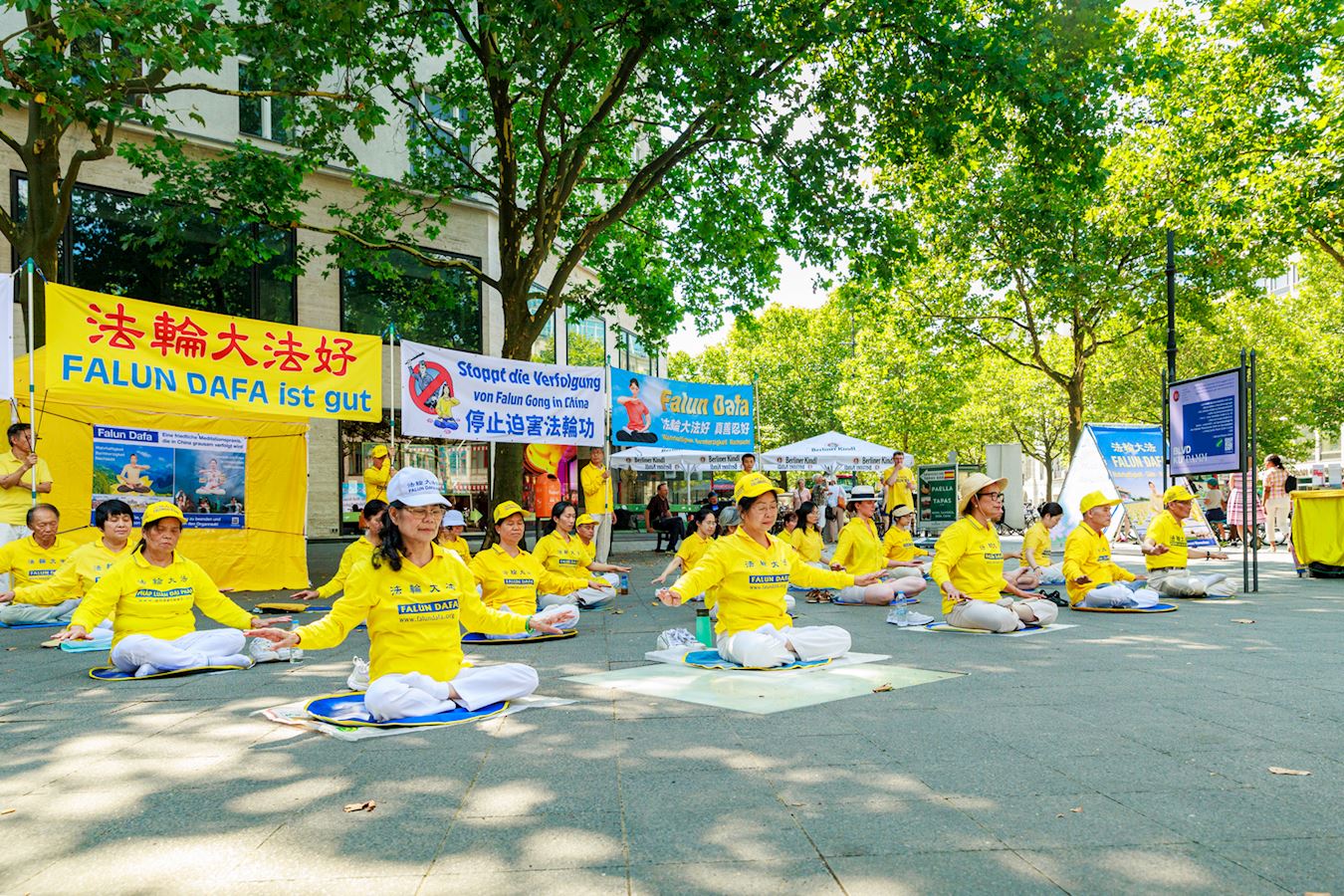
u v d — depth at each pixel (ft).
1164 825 9.73
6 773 12.49
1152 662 20.59
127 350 29.66
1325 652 21.81
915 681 18.37
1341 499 42.01
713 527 33.47
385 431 66.59
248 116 59.93
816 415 145.48
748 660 19.98
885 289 47.26
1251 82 52.44
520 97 44.34
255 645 22.50
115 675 20.57
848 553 35.78
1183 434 40.37
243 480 37.55
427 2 41.63
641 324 56.29
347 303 64.75
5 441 34.86
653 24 35.12
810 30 38.83
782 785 11.36
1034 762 12.32
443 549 16.46
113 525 25.40
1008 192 67.15
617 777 11.84
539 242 45.21
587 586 32.91
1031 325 75.36
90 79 29.50
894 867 8.65
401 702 14.93
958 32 38.32
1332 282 112.88
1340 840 9.21
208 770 12.44
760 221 50.49
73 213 53.36
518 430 39.14
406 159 66.44
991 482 26.66
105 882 8.54
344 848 9.36
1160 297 68.90
